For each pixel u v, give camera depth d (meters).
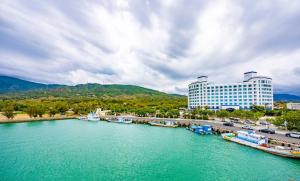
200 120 150.50
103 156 65.50
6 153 68.00
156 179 47.88
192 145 80.00
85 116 196.75
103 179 47.59
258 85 199.00
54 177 48.34
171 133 108.69
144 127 133.75
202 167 55.41
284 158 61.53
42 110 179.38
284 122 94.06
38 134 105.88
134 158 63.53
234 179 47.53
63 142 86.19
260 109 175.38
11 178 47.47
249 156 64.06
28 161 59.81
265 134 85.94
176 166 56.41
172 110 182.00
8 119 164.00
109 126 140.62
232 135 90.06
